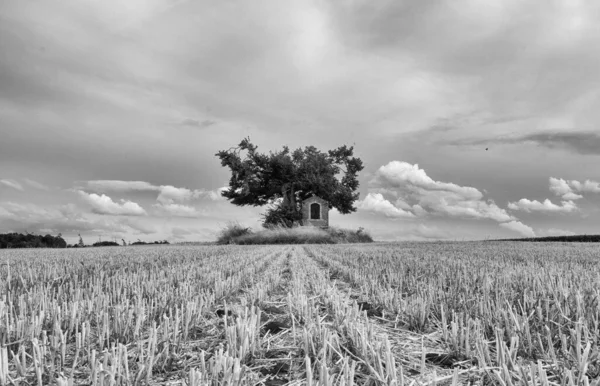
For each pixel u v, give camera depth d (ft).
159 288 17.11
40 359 7.81
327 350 8.89
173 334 9.83
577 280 17.30
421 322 11.34
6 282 19.19
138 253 46.52
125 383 6.98
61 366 8.20
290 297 14.05
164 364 8.18
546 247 53.78
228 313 13.55
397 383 6.89
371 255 38.34
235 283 19.54
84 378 7.84
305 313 11.80
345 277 23.06
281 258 39.06
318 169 162.81
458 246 59.77
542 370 6.05
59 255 43.80
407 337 10.46
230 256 39.81
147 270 25.70
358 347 8.82
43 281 20.17
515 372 7.39
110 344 9.82
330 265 29.07
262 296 15.83
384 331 11.05
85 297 14.52
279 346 9.73
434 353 9.11
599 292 13.06
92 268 26.84
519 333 9.32
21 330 10.10
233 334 9.16
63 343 8.34
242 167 156.15
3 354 7.36
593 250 44.78
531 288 15.71
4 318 11.23
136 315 12.05
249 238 106.52
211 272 23.47
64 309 12.21
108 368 7.20
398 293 15.39
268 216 151.64
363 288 18.38
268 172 162.71
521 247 54.34
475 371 7.74
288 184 162.20
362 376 7.62
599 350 8.32
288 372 8.14
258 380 7.70
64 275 22.88
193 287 17.02
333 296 14.84
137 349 9.11
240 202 166.40
